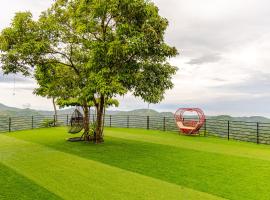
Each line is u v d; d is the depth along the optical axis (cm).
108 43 1522
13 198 774
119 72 1551
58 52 1742
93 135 1786
